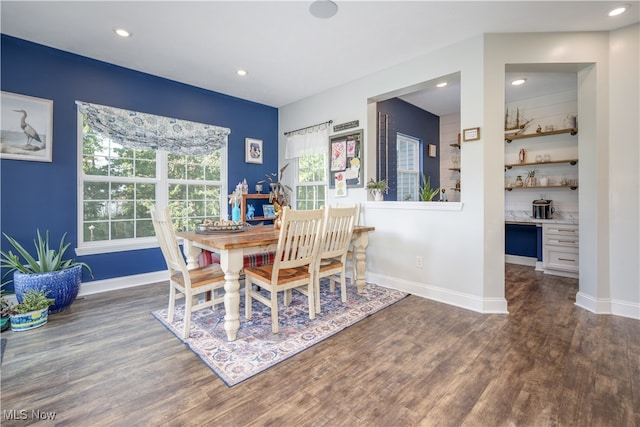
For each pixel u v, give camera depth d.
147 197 3.54
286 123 4.62
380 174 3.99
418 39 2.69
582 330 2.23
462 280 2.76
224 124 4.12
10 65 2.65
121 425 1.31
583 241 2.73
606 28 2.50
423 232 3.03
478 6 2.21
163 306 2.74
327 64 3.20
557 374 1.67
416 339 2.10
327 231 2.53
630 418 1.33
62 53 2.90
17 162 2.71
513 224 4.35
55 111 2.89
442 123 5.43
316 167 4.27
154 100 3.49
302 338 2.11
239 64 3.19
